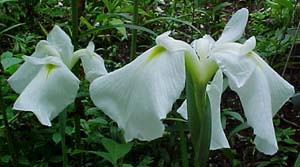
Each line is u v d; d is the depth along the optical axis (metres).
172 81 0.43
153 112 0.41
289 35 1.08
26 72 0.60
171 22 1.31
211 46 0.48
